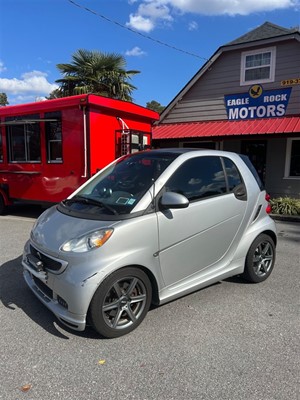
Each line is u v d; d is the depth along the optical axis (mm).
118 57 16469
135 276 3156
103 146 7594
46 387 2473
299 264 5305
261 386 2498
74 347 2963
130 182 3627
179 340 3094
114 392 2434
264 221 4461
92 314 2936
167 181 3482
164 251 3322
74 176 7500
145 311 3285
